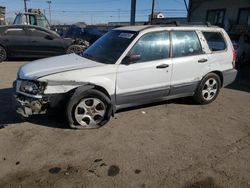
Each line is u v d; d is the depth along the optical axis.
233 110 5.84
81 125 4.56
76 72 4.43
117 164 3.63
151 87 5.11
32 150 3.91
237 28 17.89
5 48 10.95
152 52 5.05
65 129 4.56
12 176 3.33
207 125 4.98
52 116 5.02
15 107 4.38
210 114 5.54
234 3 18.28
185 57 5.41
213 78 5.95
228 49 6.11
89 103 4.54
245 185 3.29
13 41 10.96
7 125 4.66
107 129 4.64
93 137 4.34
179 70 5.35
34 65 4.80
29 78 4.30
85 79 4.44
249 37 12.90
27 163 3.60
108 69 4.61
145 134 4.51
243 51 12.11
